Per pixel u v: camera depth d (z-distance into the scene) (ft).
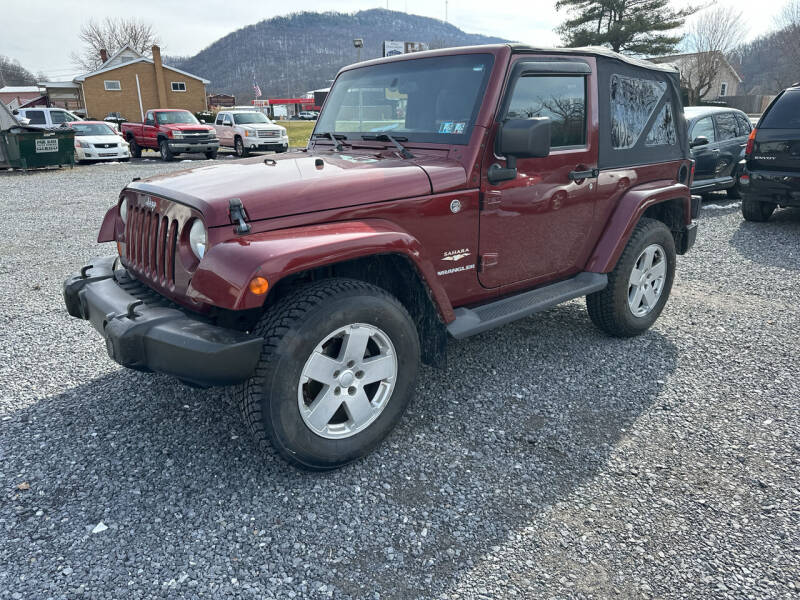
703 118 31.53
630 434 10.34
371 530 7.98
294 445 8.50
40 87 221.87
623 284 13.39
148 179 10.50
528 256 11.73
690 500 8.59
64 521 8.09
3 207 35.01
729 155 32.42
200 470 9.25
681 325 15.44
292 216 8.52
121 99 153.38
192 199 8.45
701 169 30.94
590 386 12.09
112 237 11.33
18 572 7.17
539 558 7.50
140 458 9.55
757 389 11.93
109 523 8.06
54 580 7.06
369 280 10.32
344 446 9.05
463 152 10.31
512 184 10.92
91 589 6.94
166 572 7.22
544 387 12.03
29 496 8.60
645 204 13.30
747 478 9.07
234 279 7.61
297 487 8.86
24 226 28.99
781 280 19.29
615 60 12.73
